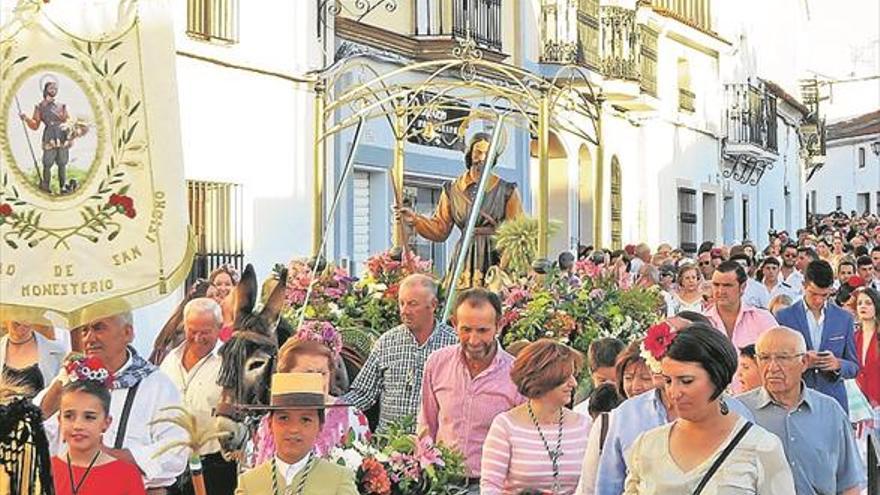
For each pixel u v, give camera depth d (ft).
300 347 27.17
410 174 79.92
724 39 136.36
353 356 44.11
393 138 78.69
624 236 113.70
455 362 33.19
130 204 31.17
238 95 65.72
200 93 63.36
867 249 99.76
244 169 66.18
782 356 28.68
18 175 30.55
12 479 23.47
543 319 47.24
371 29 75.97
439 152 83.05
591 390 33.86
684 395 22.97
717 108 139.54
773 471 23.18
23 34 30.89
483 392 32.83
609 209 110.32
